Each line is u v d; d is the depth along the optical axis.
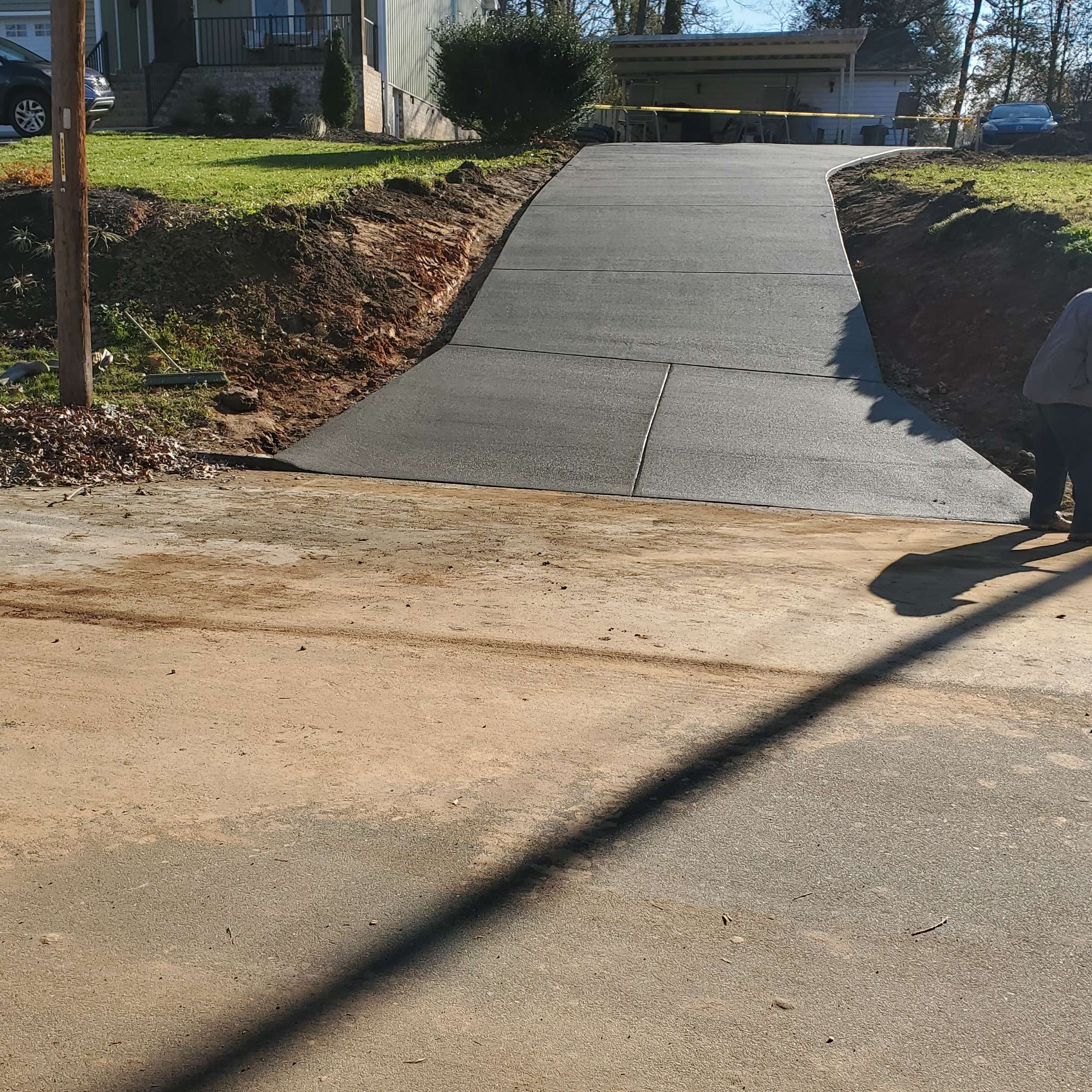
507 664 4.35
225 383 10.80
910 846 3.01
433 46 32.25
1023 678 4.28
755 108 35.00
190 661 4.33
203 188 14.66
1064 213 12.39
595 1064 2.16
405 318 12.89
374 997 2.35
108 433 9.13
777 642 4.68
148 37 27.72
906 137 34.88
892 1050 2.21
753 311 12.94
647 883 2.81
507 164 19.45
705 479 8.93
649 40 30.61
